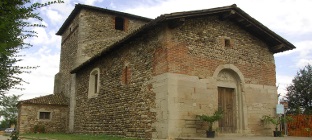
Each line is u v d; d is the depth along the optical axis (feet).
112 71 47.73
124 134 41.68
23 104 61.98
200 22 39.55
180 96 34.83
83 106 57.31
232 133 39.68
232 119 40.55
